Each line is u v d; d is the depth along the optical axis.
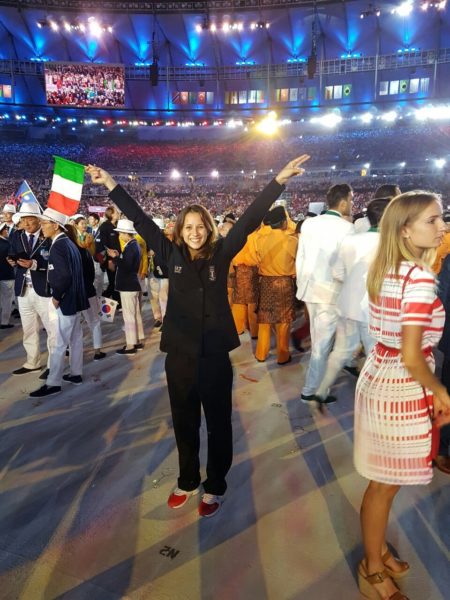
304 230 3.90
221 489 2.57
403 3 32.50
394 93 40.19
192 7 36.81
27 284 4.65
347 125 46.84
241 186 42.94
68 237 4.52
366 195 37.31
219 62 41.97
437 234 1.68
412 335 1.62
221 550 2.28
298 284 3.98
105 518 2.53
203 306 2.46
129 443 3.34
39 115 45.25
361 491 2.74
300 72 40.91
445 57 37.00
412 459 1.79
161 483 2.85
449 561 2.18
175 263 2.49
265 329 5.05
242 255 5.07
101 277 7.89
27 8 37.00
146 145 49.56
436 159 39.56
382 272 1.76
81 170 4.05
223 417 2.53
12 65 40.91
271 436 3.43
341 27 37.41
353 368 4.62
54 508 2.61
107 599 1.99
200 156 47.44
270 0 35.84
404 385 1.78
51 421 3.70
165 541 2.35
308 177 41.53
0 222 7.40
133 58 42.12
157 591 2.03
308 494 2.72
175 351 2.53
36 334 4.84
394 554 2.23
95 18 38.00
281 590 2.03
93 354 5.49
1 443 3.35
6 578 2.12
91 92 38.38
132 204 2.61
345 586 2.05
